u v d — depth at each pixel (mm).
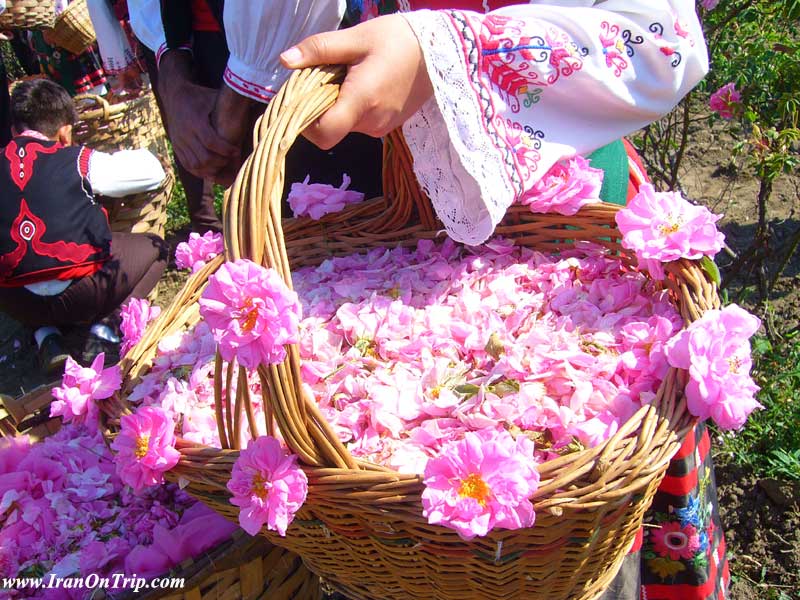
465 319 1174
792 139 2188
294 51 938
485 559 869
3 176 2598
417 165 1146
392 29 976
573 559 899
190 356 1207
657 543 1380
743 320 951
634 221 1109
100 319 2879
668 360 934
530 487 786
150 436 958
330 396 1069
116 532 1304
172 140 1622
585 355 1036
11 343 3172
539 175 1126
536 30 1069
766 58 2143
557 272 1229
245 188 865
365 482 840
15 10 3309
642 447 852
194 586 1133
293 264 1405
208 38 1705
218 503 977
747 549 1931
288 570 1262
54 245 2627
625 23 1120
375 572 974
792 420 2057
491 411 991
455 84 1025
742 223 2930
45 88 2826
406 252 1377
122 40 3000
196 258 1479
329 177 1604
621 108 1150
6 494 1348
